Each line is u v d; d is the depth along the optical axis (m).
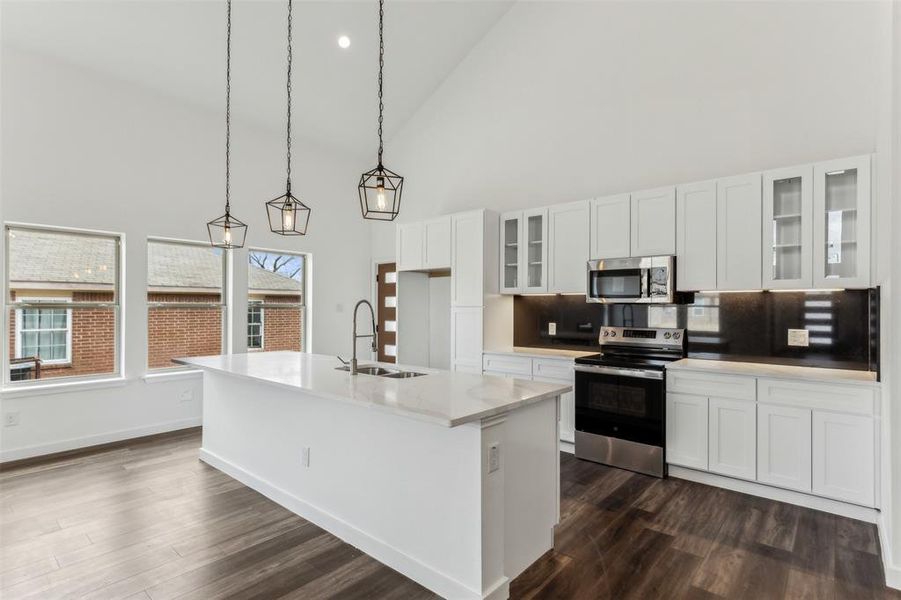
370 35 4.82
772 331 3.46
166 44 4.20
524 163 5.03
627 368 3.57
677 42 4.00
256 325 5.54
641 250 3.78
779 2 3.52
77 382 4.16
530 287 4.55
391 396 2.20
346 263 6.33
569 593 2.08
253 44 4.46
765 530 2.64
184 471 3.59
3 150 3.76
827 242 3.02
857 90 3.21
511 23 5.14
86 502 3.03
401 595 2.10
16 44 3.81
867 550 2.42
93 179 4.21
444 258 5.01
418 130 6.09
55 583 2.16
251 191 5.35
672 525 2.71
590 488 3.25
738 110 3.69
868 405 2.68
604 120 4.43
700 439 3.31
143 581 2.18
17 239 3.96
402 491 2.29
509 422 2.15
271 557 2.40
